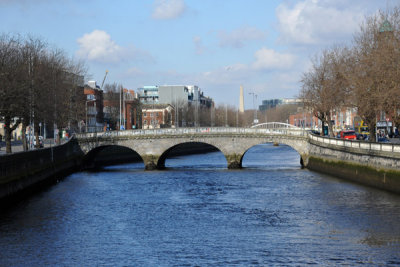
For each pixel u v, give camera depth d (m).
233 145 109.50
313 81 111.44
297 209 57.25
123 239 45.12
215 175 94.75
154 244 43.38
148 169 109.88
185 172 101.88
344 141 82.69
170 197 67.50
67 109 114.69
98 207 60.28
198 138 109.75
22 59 89.94
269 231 47.28
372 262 37.78
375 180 69.56
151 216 54.78
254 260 38.59
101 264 38.19
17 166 66.38
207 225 50.16
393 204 57.69
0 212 57.34
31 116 87.25
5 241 44.72
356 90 81.38
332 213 54.28
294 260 38.50
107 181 86.50
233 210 57.59
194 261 38.59
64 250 41.81
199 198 66.38
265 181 83.44
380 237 44.25
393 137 122.38
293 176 90.06
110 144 110.56
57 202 63.88
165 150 110.25
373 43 84.81
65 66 126.50
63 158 96.62
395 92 71.50
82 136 110.75
